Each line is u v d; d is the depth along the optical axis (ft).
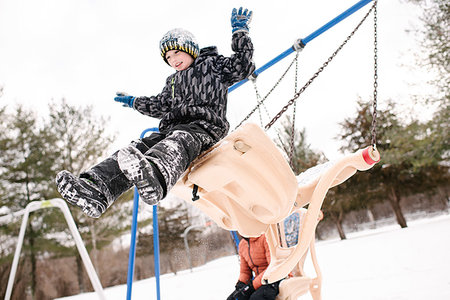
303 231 5.34
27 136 55.21
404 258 16.75
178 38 5.77
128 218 54.49
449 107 40.42
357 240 42.14
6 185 53.31
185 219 69.05
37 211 52.19
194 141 4.60
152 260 67.10
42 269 59.72
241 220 5.42
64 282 61.36
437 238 22.74
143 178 3.50
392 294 9.52
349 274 15.37
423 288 9.50
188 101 5.60
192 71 5.77
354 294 10.61
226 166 4.56
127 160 3.51
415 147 45.16
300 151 60.03
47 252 54.65
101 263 65.16
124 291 33.83
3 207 51.72
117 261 67.05
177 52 5.83
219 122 5.31
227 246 74.23
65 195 3.89
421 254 16.84
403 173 53.52
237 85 9.71
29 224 52.80
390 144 47.80
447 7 39.99
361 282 12.60
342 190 56.29
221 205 5.51
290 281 7.13
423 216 76.38
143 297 24.04
